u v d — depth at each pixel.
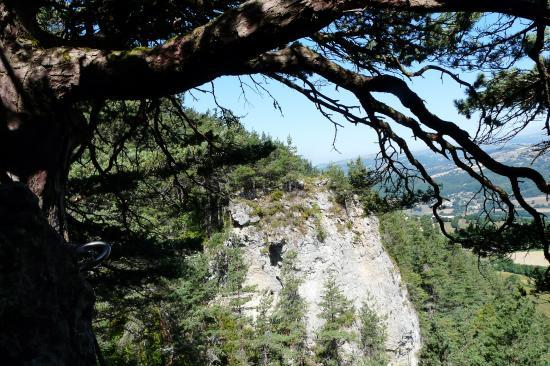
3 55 2.48
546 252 3.74
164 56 2.36
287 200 49.81
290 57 2.82
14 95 2.44
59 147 2.63
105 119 6.18
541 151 5.91
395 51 5.50
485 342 26.97
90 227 7.67
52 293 1.40
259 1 2.27
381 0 2.26
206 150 7.42
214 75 2.50
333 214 51.44
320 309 46.88
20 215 1.37
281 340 34.97
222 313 32.72
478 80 6.82
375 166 4.79
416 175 4.46
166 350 24.23
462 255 76.69
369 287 51.22
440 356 32.41
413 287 60.41
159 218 12.81
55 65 2.45
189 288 23.91
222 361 31.98
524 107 6.00
